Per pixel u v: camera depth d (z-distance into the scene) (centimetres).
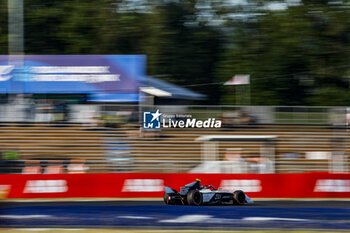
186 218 2953
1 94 5300
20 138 5038
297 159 4934
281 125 5228
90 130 5084
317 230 2620
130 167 4812
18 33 6319
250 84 7969
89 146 4997
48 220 2870
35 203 3778
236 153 4975
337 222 2884
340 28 7925
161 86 6675
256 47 8069
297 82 8000
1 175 4172
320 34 8050
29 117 5194
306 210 3394
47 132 5119
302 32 7894
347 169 4938
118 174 4309
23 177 4197
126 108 5109
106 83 5412
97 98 5388
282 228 2662
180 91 6831
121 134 5025
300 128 5184
